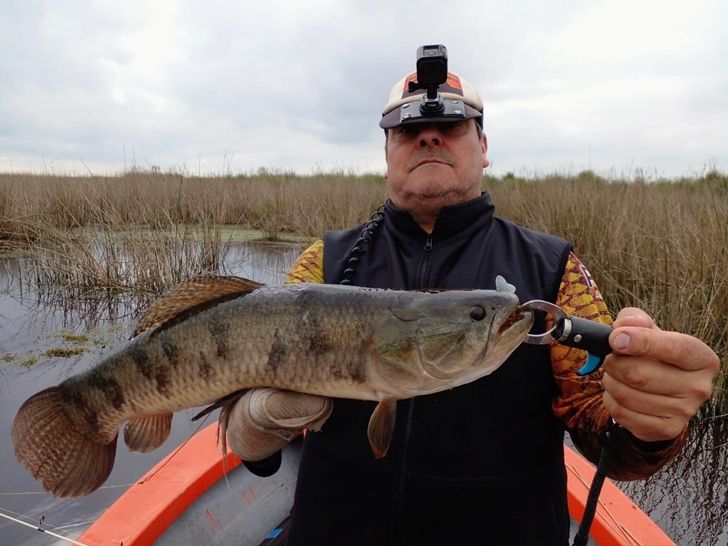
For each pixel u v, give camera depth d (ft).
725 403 5.57
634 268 7.14
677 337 1.67
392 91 2.91
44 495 4.25
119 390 2.41
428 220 2.82
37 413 2.52
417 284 2.64
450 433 2.26
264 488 3.74
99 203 12.21
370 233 2.84
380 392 2.17
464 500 2.24
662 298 6.38
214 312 2.25
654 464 1.98
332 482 2.40
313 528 2.43
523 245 2.61
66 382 2.52
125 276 9.93
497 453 2.25
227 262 11.76
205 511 3.39
